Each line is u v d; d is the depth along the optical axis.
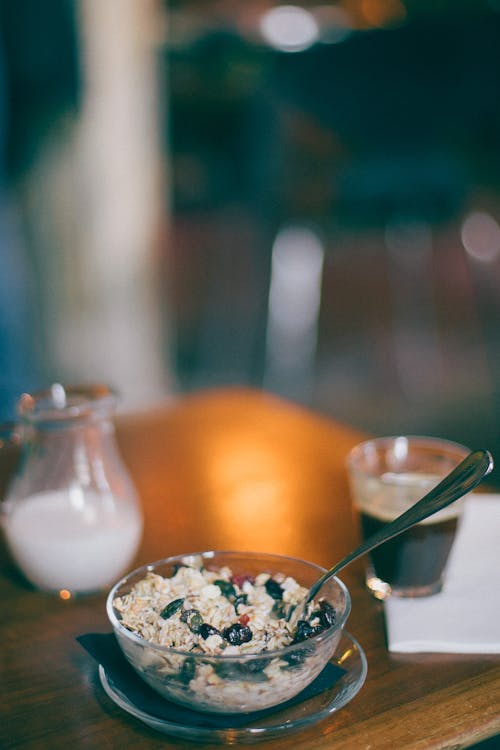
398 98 2.54
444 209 2.67
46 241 3.18
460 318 4.07
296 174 2.74
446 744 0.64
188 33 3.19
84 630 0.80
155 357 3.31
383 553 0.82
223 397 1.50
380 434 3.00
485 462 0.72
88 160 3.03
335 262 4.60
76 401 0.94
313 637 0.65
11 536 0.86
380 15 2.82
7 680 0.73
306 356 3.59
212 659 0.61
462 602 0.81
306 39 2.60
